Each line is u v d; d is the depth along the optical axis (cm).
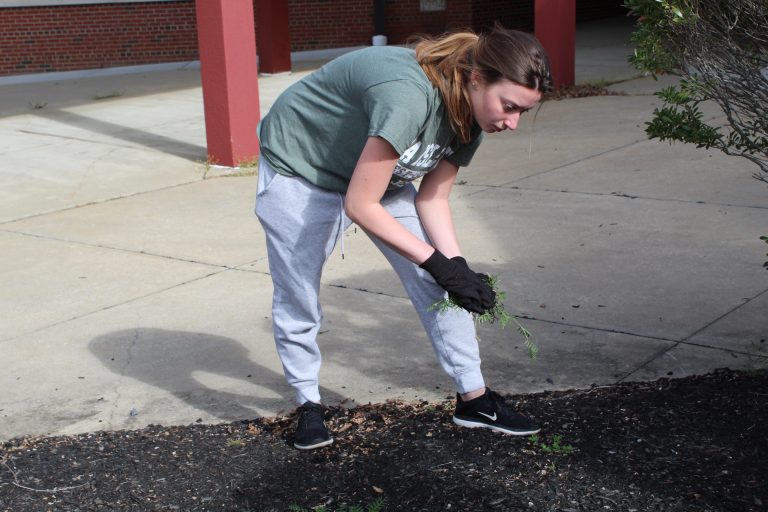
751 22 315
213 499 307
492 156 889
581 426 340
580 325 459
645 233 609
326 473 320
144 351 463
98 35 1792
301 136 310
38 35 1755
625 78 1366
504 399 370
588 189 738
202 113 1250
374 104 278
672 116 342
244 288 555
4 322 518
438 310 321
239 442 350
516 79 265
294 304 329
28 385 430
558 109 1132
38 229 723
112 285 574
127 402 405
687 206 667
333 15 1944
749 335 434
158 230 701
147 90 1521
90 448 354
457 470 314
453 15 1942
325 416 362
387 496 301
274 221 317
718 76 322
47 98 1480
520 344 439
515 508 288
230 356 452
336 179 311
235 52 893
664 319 461
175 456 342
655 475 302
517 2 2023
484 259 575
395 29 1970
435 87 278
